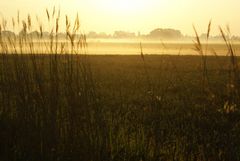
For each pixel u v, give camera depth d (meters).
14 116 5.32
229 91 4.43
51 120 4.75
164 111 8.74
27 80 5.12
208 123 7.47
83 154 4.61
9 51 5.31
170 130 6.87
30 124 4.87
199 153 5.46
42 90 4.93
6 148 4.96
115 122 6.68
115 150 5.10
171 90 12.55
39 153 4.70
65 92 4.82
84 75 4.87
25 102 5.04
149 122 7.38
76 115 4.71
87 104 4.73
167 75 15.33
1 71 5.45
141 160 4.97
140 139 5.82
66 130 4.82
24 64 5.21
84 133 4.65
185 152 5.47
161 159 5.09
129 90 12.77
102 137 4.70
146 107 9.22
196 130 7.01
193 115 8.36
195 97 11.18
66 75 4.86
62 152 4.66
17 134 5.01
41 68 5.09
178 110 9.10
